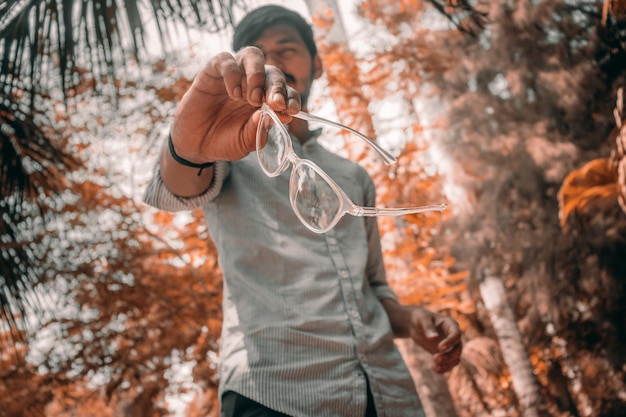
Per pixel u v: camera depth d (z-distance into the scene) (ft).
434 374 24.98
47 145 14.05
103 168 22.41
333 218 4.53
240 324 6.16
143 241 22.44
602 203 36.04
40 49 10.79
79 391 23.63
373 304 6.86
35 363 21.16
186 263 22.13
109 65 10.58
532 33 38.83
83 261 21.20
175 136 5.53
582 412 41.81
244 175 6.69
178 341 21.68
